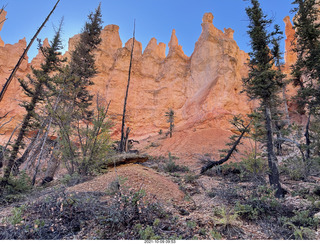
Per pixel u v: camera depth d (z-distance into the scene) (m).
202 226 4.14
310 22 12.08
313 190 6.95
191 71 54.91
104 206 4.48
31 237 3.34
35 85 14.95
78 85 17.62
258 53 9.33
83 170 8.85
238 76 47.59
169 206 5.37
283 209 5.21
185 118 47.41
